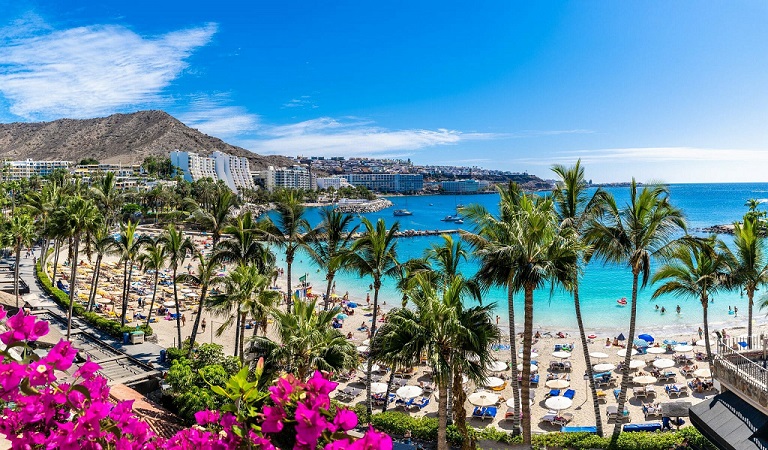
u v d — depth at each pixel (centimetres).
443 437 1983
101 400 483
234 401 501
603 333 5038
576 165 2659
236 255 3450
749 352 1925
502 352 4319
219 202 4125
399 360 1919
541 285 2161
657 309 5934
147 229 12288
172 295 6209
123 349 3628
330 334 2258
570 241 2156
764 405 1595
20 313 438
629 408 3191
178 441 507
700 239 2497
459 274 2645
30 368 432
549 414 3034
